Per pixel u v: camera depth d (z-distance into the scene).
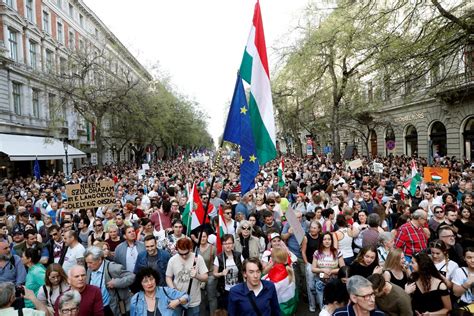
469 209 7.18
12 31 31.84
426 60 11.96
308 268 6.48
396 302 4.12
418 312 4.44
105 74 32.25
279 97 31.25
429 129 28.55
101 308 4.33
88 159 49.19
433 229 7.22
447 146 26.33
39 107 35.56
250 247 6.54
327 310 3.91
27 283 5.46
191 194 7.62
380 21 13.31
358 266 5.23
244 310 4.00
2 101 29.55
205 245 6.18
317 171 19.84
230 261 5.89
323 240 6.04
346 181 15.59
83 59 29.36
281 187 13.63
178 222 6.84
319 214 7.80
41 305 4.55
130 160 69.94
